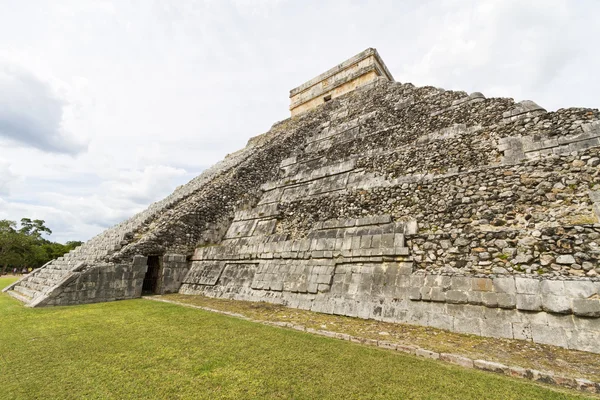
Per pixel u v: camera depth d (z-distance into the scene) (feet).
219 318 24.66
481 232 22.26
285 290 30.27
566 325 16.53
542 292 17.85
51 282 38.58
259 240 37.45
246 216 43.65
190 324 22.86
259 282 33.06
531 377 13.35
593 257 17.74
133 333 20.70
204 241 43.91
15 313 28.07
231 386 12.81
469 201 25.05
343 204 33.19
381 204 30.32
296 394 12.09
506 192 23.73
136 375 14.02
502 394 11.98
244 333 20.31
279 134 62.64
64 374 14.24
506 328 18.03
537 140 25.44
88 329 21.98
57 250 163.43
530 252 19.93
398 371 14.11
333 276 27.89
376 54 65.92
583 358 14.79
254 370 14.37
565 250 18.80
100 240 55.47
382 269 25.43
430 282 22.29
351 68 68.59
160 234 40.70
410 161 32.63
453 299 20.67
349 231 29.86
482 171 25.70
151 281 41.93
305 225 34.78
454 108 34.12
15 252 134.92
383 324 22.07
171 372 14.29
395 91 45.50
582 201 20.54
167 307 29.94
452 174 27.30
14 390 12.71
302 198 39.83
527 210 22.29
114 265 36.29
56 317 26.16
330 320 23.63
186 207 45.42
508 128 27.91
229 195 47.50
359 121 46.03
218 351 16.90
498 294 19.20
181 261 41.96
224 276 37.40
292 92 80.07
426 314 21.29
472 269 21.58
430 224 26.20
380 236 26.86
